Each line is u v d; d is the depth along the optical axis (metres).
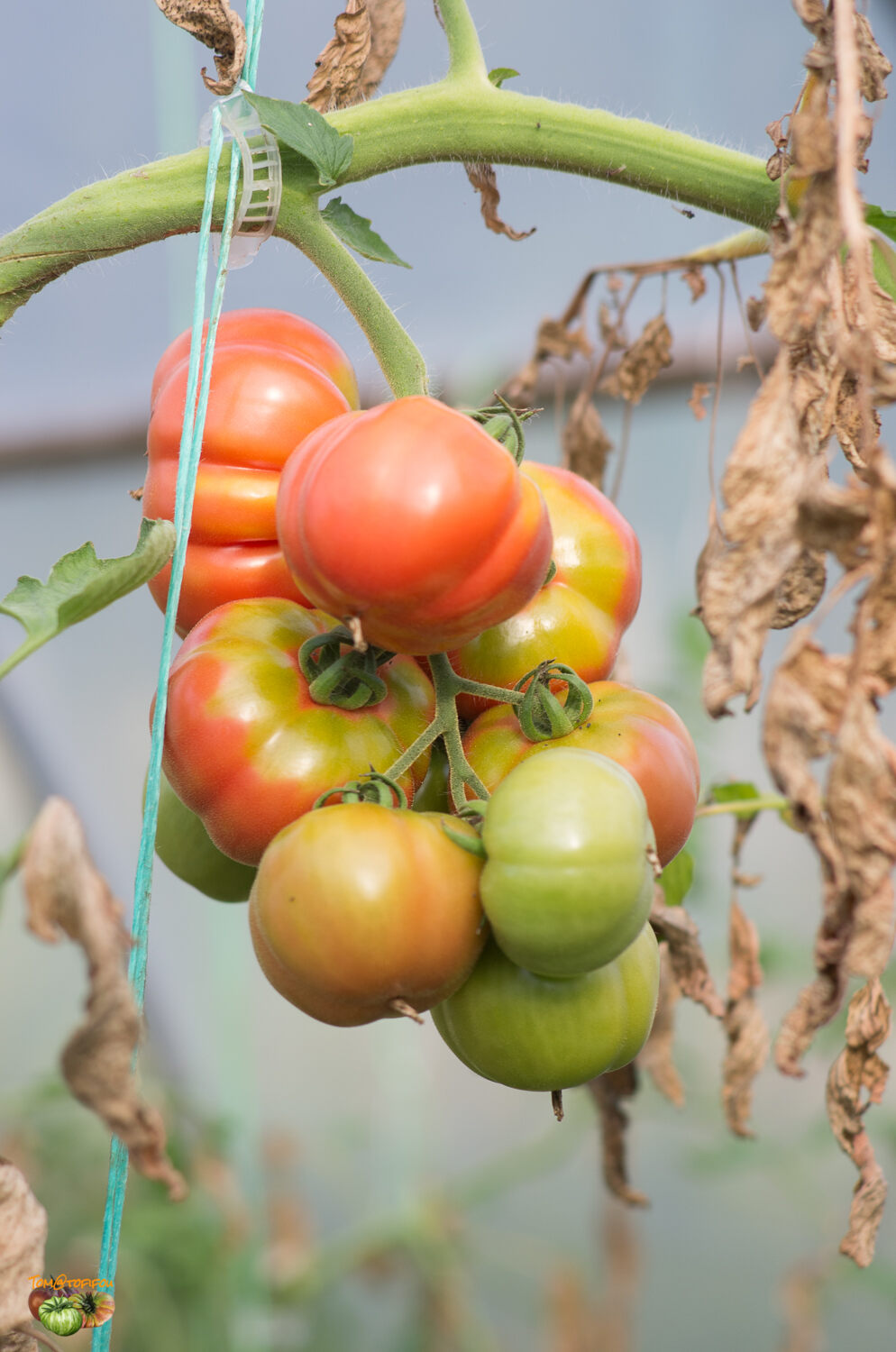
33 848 0.55
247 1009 1.41
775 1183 1.66
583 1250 1.96
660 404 1.64
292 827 0.60
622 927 0.58
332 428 0.61
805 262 0.60
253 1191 1.41
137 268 1.53
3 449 1.59
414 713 0.63
